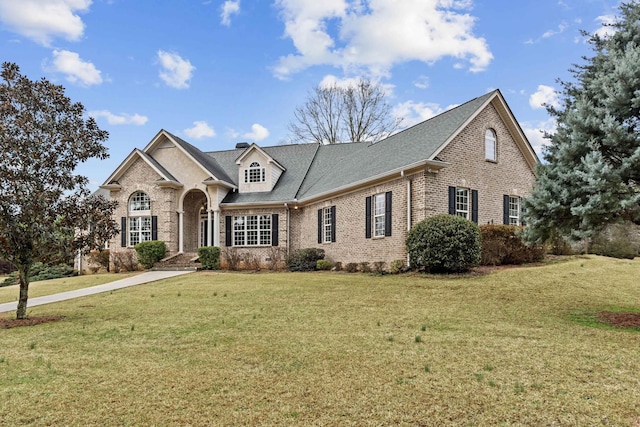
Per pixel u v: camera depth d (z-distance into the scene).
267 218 24.86
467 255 14.44
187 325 8.98
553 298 11.23
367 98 40.50
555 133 9.09
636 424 4.12
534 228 9.28
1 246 9.52
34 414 4.60
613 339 7.23
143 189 25.44
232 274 20.02
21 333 8.62
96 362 6.46
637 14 8.75
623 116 7.99
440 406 4.61
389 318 9.19
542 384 5.16
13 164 9.42
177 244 25.73
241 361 6.33
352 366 5.98
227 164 29.70
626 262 16.77
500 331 7.91
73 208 10.17
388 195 17.62
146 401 4.91
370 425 4.21
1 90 9.47
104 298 13.57
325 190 21.58
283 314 9.89
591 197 7.85
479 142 18.92
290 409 4.61
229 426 4.25
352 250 19.75
